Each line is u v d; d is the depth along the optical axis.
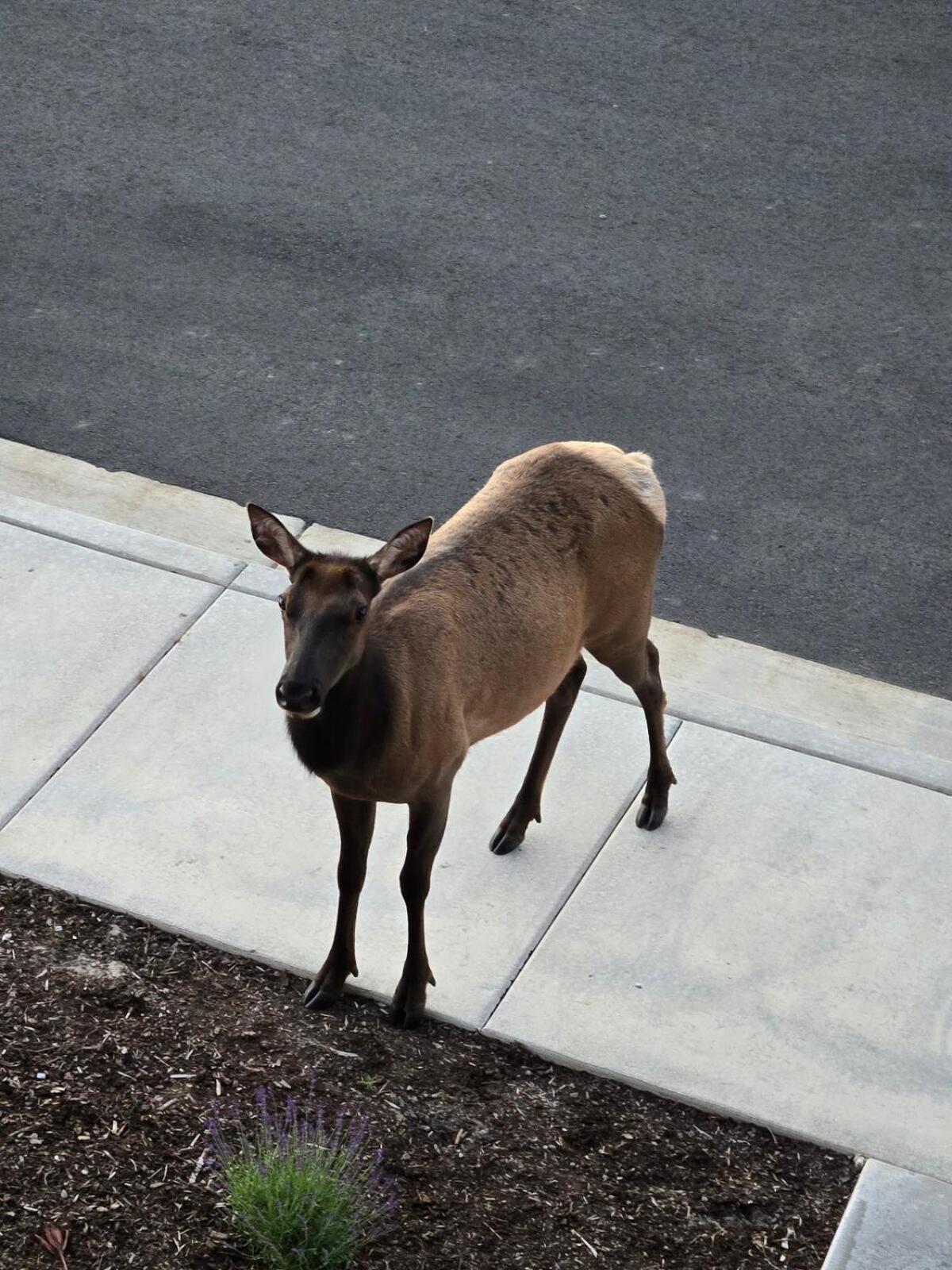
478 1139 8.66
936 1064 9.40
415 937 9.31
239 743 11.44
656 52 21.19
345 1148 8.36
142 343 15.95
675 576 13.54
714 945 10.11
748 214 18.34
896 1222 8.38
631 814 11.10
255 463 14.51
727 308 16.84
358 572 8.22
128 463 14.41
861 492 14.55
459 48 21.11
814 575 13.64
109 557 13.12
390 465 14.55
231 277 16.94
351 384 15.55
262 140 19.17
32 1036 8.87
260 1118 8.55
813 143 19.64
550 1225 8.18
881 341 16.50
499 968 9.84
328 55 20.86
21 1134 8.24
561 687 10.53
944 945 10.21
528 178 18.75
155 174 18.48
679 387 15.73
